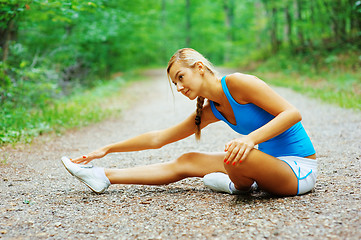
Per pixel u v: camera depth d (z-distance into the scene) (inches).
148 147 109.7
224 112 99.4
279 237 72.9
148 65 1230.9
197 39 1331.2
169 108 339.9
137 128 241.0
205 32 1312.7
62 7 232.4
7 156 154.8
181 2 1354.6
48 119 226.7
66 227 83.3
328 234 72.1
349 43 573.0
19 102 264.8
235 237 74.7
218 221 84.0
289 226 77.7
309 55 612.7
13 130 192.5
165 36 1200.8
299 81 482.9
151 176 108.0
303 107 296.5
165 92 486.0
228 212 89.4
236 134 211.6
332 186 104.6
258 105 91.7
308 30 648.4
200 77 93.6
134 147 110.0
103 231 80.8
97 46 588.4
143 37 762.8
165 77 758.5
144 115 299.6
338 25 618.2
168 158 159.3
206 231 78.7
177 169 108.3
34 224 85.0
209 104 103.4
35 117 229.8
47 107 280.5
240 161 88.3
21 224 85.0
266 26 806.5
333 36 659.4
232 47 1123.3
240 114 95.0
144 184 109.1
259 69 703.7
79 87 446.6
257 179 93.2
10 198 104.5
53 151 172.1
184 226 82.1
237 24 1275.8
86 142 196.1
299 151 97.1
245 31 1067.9
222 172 107.7
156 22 799.7
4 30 276.1
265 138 88.2
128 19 520.1
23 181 122.7
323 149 160.1
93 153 109.0
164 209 94.0
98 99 365.4
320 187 104.6
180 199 101.9
